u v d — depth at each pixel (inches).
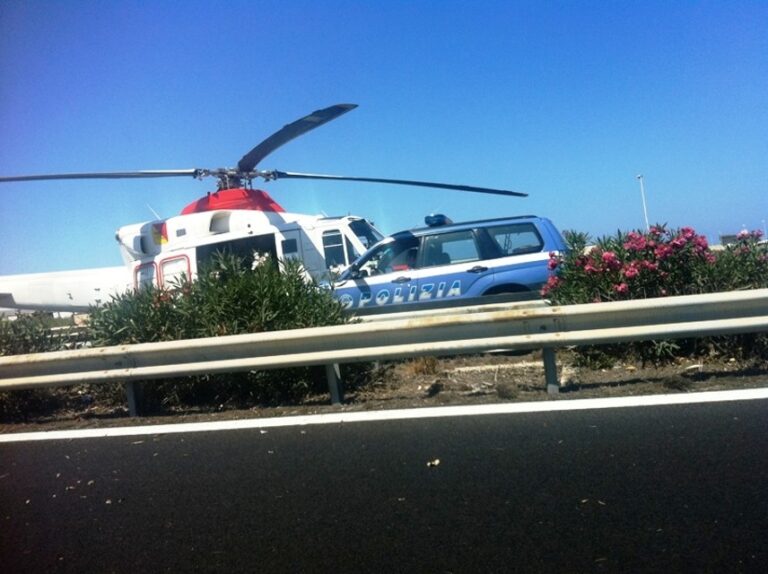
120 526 159.5
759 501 144.9
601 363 263.7
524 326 232.4
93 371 261.0
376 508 156.3
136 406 262.2
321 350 244.4
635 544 132.3
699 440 179.2
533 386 245.9
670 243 273.7
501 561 130.1
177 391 273.9
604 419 201.0
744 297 219.9
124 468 199.5
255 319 279.9
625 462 169.3
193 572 136.3
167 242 561.6
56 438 239.3
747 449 171.2
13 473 203.0
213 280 297.1
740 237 288.4
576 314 227.0
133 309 291.9
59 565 143.3
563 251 331.3
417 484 167.3
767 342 247.6
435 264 383.9
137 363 257.6
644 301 223.8
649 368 256.5
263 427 226.8
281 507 161.5
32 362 264.7
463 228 385.4
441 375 283.3
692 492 151.3
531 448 183.8
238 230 542.9
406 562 132.6
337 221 528.7
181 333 287.0
